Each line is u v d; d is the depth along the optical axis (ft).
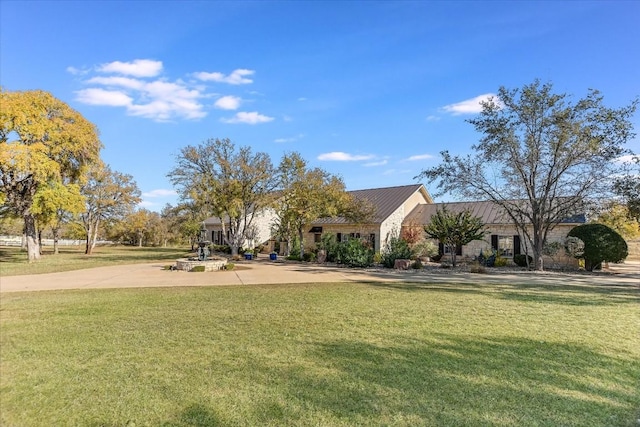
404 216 101.30
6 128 74.95
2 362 16.72
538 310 28.91
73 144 84.79
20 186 85.30
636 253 115.55
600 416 11.97
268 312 27.58
